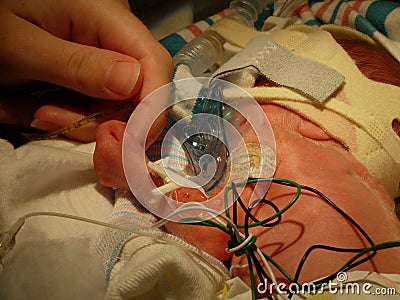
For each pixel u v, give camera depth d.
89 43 0.85
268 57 0.89
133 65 0.75
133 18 0.82
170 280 0.62
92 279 0.69
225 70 0.90
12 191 0.74
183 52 1.01
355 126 0.82
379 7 1.21
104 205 0.83
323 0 1.38
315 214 0.70
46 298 0.64
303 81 0.85
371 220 0.70
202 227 0.73
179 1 1.42
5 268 0.64
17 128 0.92
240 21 1.23
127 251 0.69
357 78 0.88
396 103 0.85
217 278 0.71
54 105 0.86
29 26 0.79
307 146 0.80
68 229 0.75
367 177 0.80
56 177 0.81
